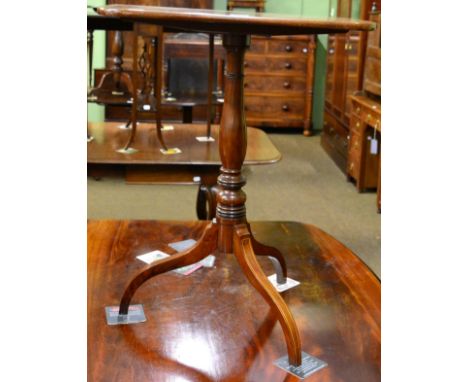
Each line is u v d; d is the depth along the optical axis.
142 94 3.35
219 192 1.40
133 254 1.86
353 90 4.95
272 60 6.54
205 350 1.34
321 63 6.94
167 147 2.79
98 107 6.02
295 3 6.95
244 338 1.40
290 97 6.64
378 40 4.31
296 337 1.29
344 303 1.60
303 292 1.65
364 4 4.83
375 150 3.99
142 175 2.56
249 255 1.38
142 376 1.23
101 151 2.64
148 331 1.42
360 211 4.18
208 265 1.80
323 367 1.29
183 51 5.76
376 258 3.32
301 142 6.40
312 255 1.92
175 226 2.12
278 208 4.18
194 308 1.54
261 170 5.21
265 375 1.25
